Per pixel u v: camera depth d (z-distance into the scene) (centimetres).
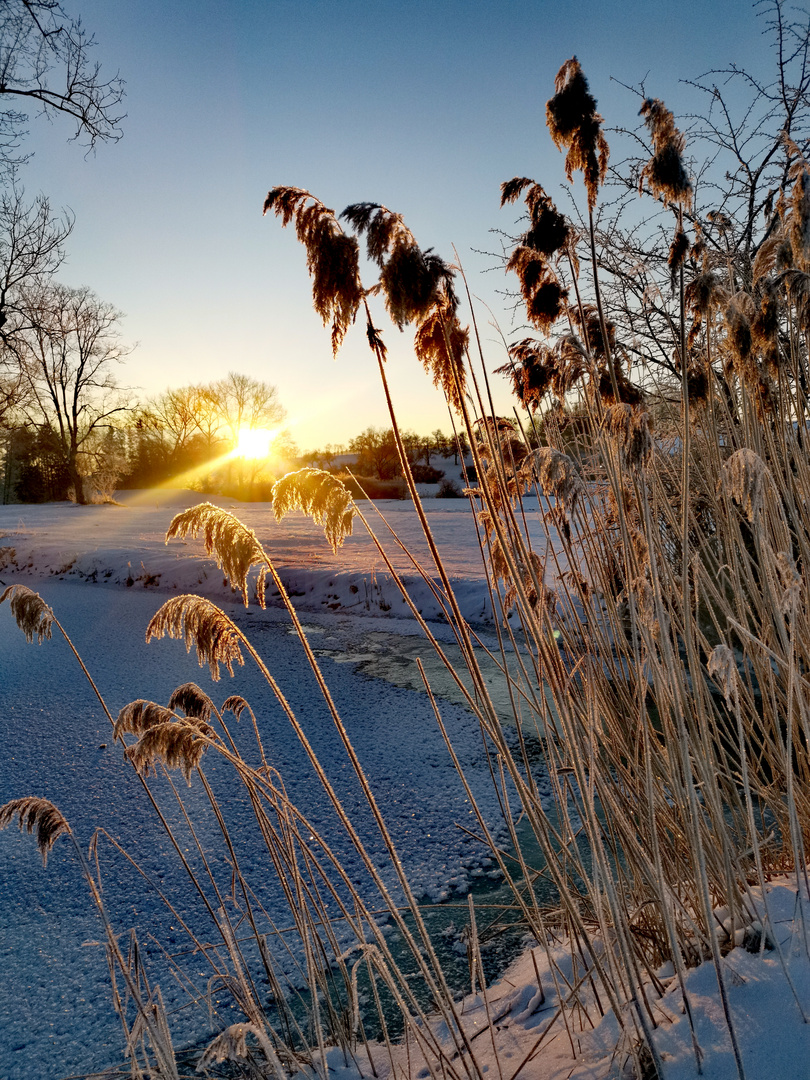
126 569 1675
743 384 289
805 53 538
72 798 529
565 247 240
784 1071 171
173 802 518
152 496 5322
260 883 415
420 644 966
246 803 511
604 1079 197
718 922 246
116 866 441
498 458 217
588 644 264
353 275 183
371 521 2516
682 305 215
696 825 184
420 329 217
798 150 315
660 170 234
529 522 1598
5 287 2469
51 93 1617
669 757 223
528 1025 260
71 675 873
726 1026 193
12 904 407
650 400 576
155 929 379
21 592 267
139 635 1102
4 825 254
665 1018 208
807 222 284
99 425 4672
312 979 237
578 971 281
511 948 335
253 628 1146
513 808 476
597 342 280
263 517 3212
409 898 201
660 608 194
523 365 288
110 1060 289
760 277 310
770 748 287
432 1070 211
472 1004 294
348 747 199
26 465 5356
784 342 377
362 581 1259
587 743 220
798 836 205
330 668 874
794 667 205
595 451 304
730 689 193
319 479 211
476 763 558
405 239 184
